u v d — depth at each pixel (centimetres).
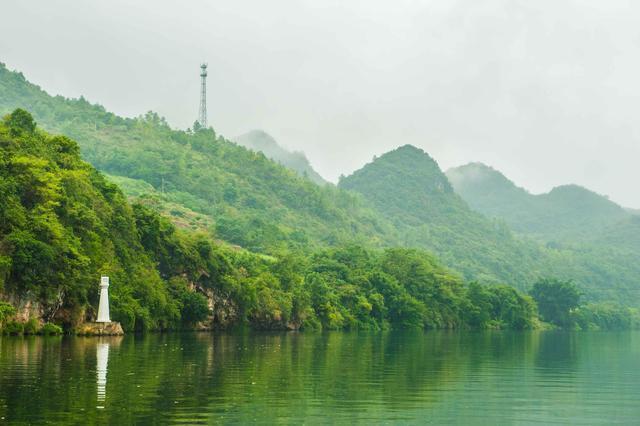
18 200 10125
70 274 10325
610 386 6262
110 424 3806
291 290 18638
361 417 4278
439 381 6197
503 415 4550
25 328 9744
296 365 7169
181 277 14375
